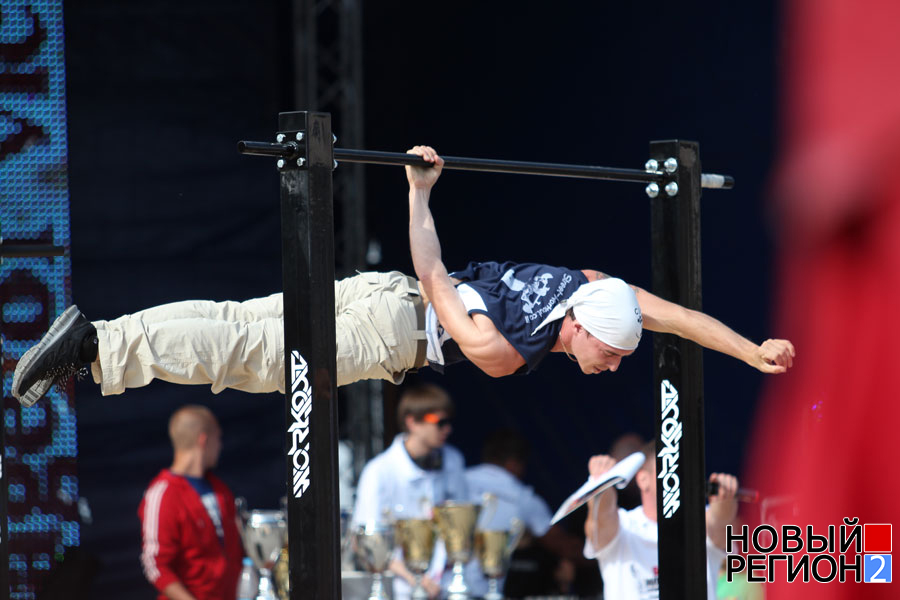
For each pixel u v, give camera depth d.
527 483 19.31
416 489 15.56
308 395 6.63
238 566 14.52
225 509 14.49
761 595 10.61
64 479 17.97
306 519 6.64
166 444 18.42
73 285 18.17
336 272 19.81
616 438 18.62
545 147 19.08
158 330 7.76
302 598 6.64
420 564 14.47
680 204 8.53
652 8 18.05
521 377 19.53
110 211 18.48
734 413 17.03
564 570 17.34
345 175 19.48
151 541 13.70
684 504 8.39
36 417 17.88
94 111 18.48
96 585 17.88
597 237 18.69
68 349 7.46
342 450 19.41
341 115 19.67
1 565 8.74
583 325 7.83
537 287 8.15
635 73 18.25
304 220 6.66
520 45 19.23
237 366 7.96
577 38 18.77
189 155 18.88
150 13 18.78
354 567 15.44
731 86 17.19
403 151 20.09
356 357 8.58
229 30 19.09
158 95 18.80
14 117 18.20
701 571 8.43
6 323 17.83
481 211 19.66
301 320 6.66
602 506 11.13
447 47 19.81
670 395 8.45
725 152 17.20
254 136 19.14
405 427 15.74
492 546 14.70
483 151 19.61
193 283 18.77
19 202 18.19
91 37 18.50
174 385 18.59
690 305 8.59
